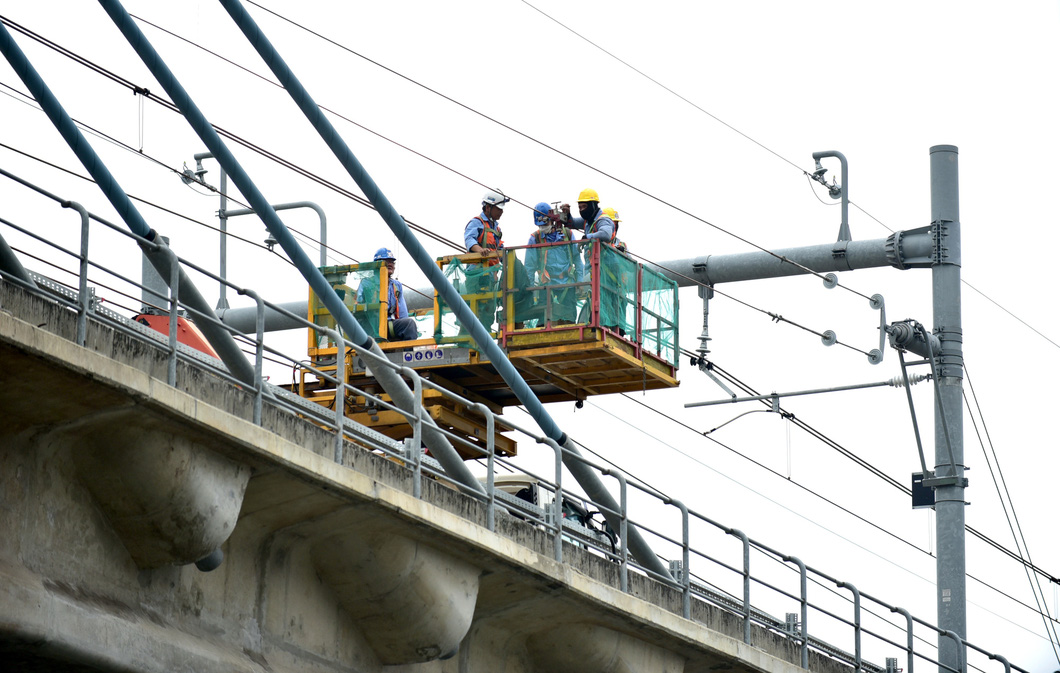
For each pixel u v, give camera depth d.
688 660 44.00
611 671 41.28
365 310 52.41
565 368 52.03
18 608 28.03
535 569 37.50
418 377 35.88
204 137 35.50
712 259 51.59
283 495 32.88
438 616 36.25
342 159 37.41
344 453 33.78
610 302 50.69
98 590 30.45
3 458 28.97
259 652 33.75
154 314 44.53
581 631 40.59
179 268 31.80
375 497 33.34
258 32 36.09
